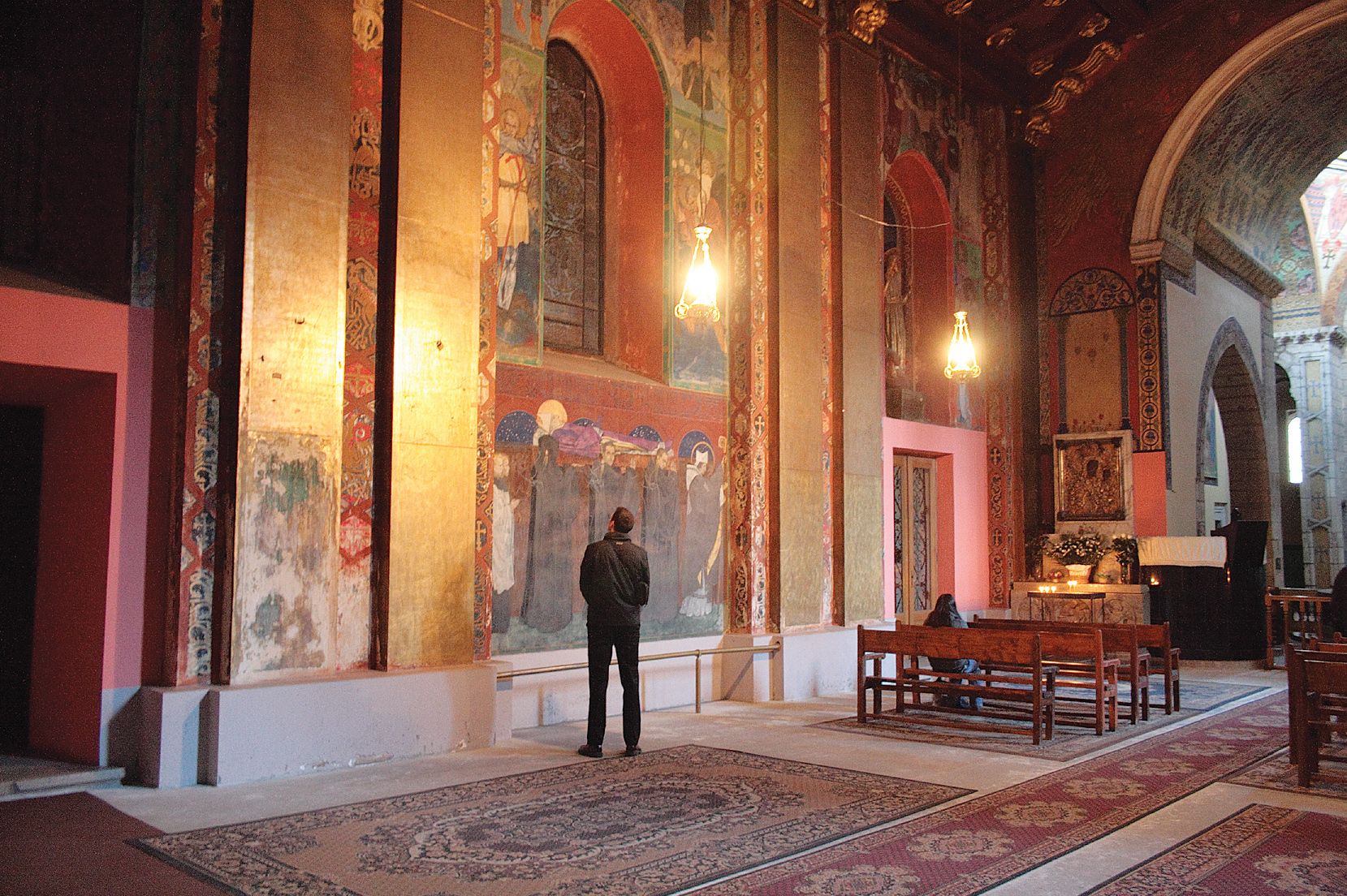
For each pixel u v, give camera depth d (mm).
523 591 10109
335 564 8336
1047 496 17812
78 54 8164
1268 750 8938
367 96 8961
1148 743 9297
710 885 5219
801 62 13258
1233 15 16547
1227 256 20203
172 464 7734
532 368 10406
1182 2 16812
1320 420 28516
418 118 9062
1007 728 9766
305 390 8195
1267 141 19047
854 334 13664
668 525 11648
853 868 5504
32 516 8695
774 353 12594
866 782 7531
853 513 13422
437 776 7738
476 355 9406
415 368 8898
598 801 6934
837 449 13375
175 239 7969
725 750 8805
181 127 8047
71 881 5223
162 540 7777
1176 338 17641
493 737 9023
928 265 16641
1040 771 8000
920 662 14289
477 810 6684
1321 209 28203
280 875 5336
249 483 7824
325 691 7949
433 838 6031
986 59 17141
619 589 8609
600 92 12242
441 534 9016
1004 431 17188
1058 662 10578
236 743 7449
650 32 11930
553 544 10422
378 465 8773
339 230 8484
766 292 12695
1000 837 6121
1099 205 17781
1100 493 17141
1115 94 17672
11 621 8547
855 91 13977
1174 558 16000
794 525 12594
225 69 8055
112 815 6547
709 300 10422
